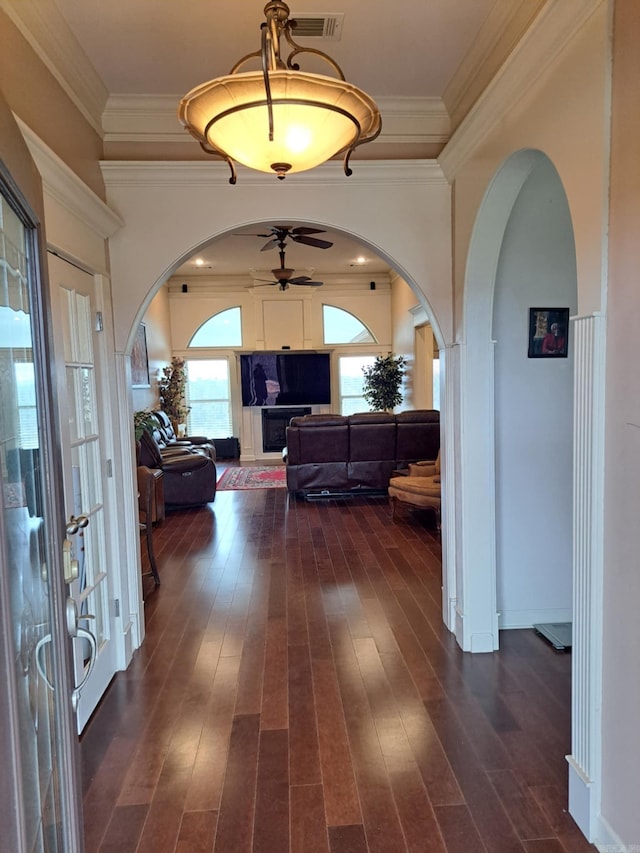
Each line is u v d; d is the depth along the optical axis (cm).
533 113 192
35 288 122
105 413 275
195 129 172
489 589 289
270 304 996
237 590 382
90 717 240
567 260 300
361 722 232
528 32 175
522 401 304
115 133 287
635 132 139
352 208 293
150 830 178
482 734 222
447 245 296
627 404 149
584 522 168
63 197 217
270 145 170
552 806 184
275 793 193
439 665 276
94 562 260
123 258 288
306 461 643
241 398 995
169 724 234
